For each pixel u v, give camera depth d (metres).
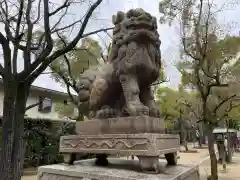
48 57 4.89
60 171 2.82
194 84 7.30
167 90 15.91
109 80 3.12
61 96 16.55
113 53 3.15
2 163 4.42
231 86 6.64
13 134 4.63
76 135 3.13
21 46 4.96
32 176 9.42
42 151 11.64
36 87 14.38
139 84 3.10
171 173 2.54
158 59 3.16
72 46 4.94
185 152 20.16
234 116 9.25
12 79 4.59
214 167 6.48
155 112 3.04
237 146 23.08
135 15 2.98
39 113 14.91
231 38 6.62
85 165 3.14
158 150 2.51
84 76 3.54
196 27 6.75
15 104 4.86
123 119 2.81
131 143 2.61
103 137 2.86
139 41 2.96
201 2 6.76
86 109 3.44
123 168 2.85
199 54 6.81
